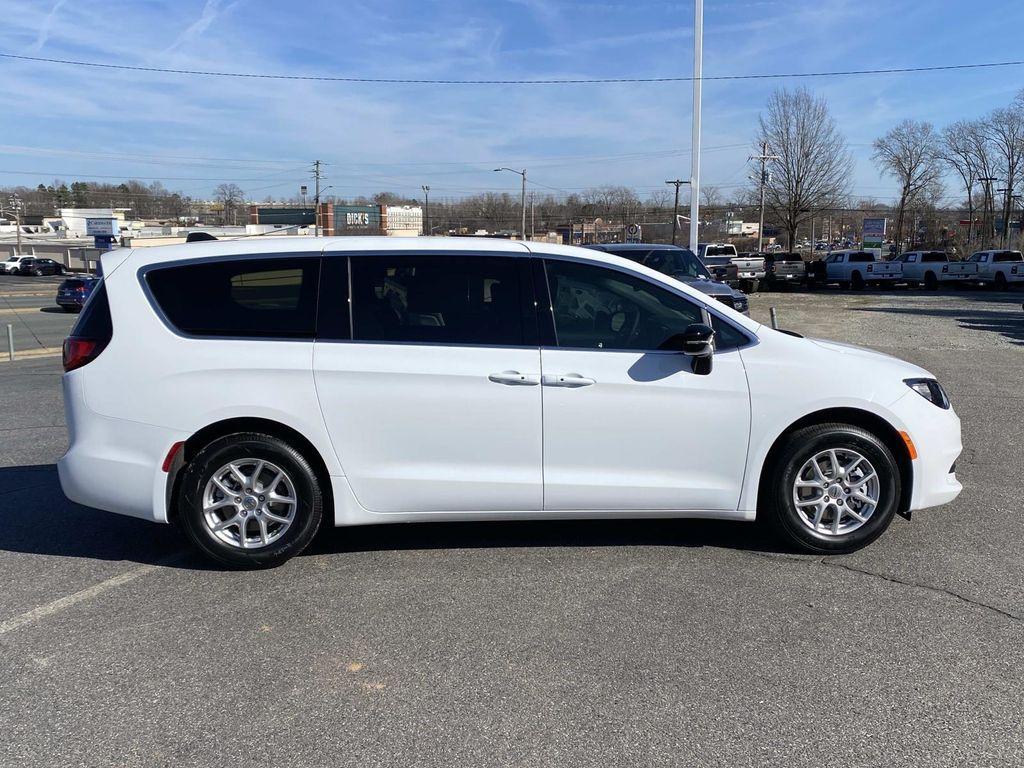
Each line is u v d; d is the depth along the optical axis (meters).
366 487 4.21
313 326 4.18
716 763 2.68
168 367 4.11
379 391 4.13
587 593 3.98
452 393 4.14
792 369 4.25
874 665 3.28
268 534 4.29
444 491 4.23
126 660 3.38
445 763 2.69
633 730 2.86
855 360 4.37
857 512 4.38
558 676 3.22
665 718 2.93
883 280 39.28
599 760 2.70
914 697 3.04
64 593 4.04
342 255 4.24
